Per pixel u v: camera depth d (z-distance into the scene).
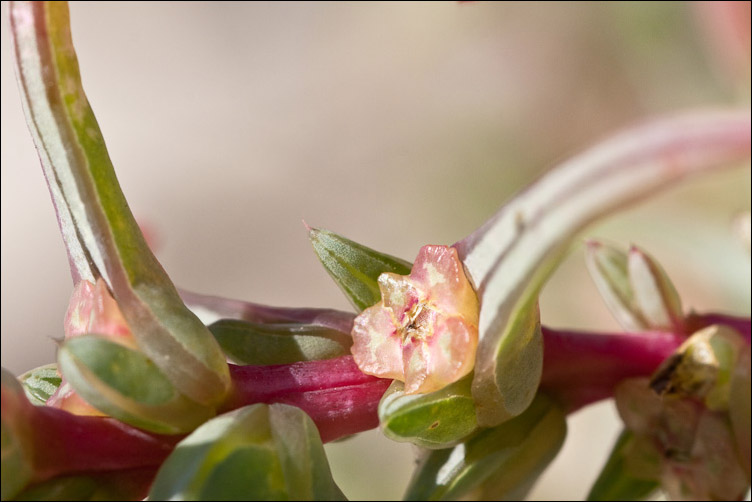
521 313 0.07
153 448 0.07
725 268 0.13
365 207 0.22
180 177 0.24
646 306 0.09
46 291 0.25
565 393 0.09
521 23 0.20
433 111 0.21
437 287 0.08
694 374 0.09
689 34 0.15
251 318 0.08
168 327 0.07
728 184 0.13
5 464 0.07
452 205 0.20
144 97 0.25
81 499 0.07
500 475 0.08
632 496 0.09
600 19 0.19
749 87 0.12
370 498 0.14
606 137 0.07
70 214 0.07
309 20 0.24
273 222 0.23
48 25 0.07
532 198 0.07
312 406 0.08
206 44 0.25
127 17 0.26
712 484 0.08
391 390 0.08
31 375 0.08
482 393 0.08
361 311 0.08
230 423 0.07
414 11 0.22
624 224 0.14
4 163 0.26
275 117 0.23
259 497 0.07
